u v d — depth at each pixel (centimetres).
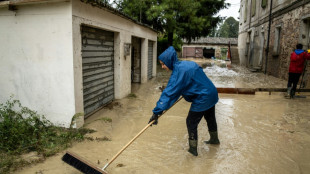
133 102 638
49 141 362
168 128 455
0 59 431
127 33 679
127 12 1417
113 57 626
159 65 1920
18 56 421
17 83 431
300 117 531
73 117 398
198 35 1906
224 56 4012
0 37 423
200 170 305
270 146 380
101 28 512
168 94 294
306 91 795
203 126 469
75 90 405
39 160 308
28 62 417
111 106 575
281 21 1155
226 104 643
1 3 390
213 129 371
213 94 312
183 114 548
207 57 3688
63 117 416
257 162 328
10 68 430
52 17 389
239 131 445
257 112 569
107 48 579
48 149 339
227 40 3691
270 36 1333
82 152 341
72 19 382
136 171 297
